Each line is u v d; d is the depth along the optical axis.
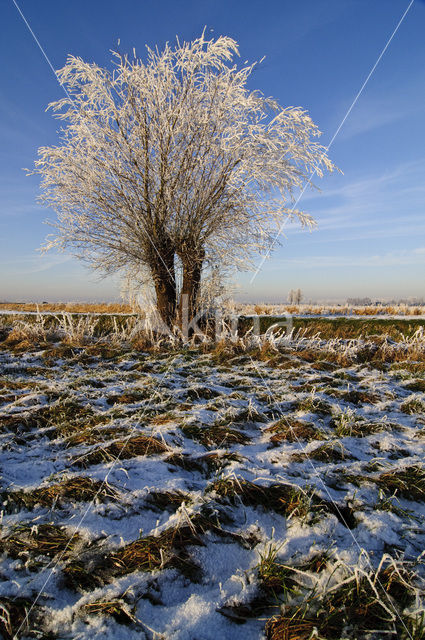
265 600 1.54
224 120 7.88
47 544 1.79
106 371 5.48
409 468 2.51
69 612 1.43
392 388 4.76
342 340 8.09
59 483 2.24
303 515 2.03
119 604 1.44
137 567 1.65
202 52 7.62
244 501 2.16
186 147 7.66
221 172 7.87
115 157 7.95
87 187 7.79
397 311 20.30
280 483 2.29
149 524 1.98
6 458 2.68
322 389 4.54
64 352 6.65
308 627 1.37
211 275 8.62
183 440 3.02
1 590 1.52
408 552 1.75
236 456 2.66
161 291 8.57
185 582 1.61
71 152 8.14
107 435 3.07
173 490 2.21
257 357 6.87
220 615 1.43
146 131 7.79
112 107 7.66
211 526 1.90
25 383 4.65
